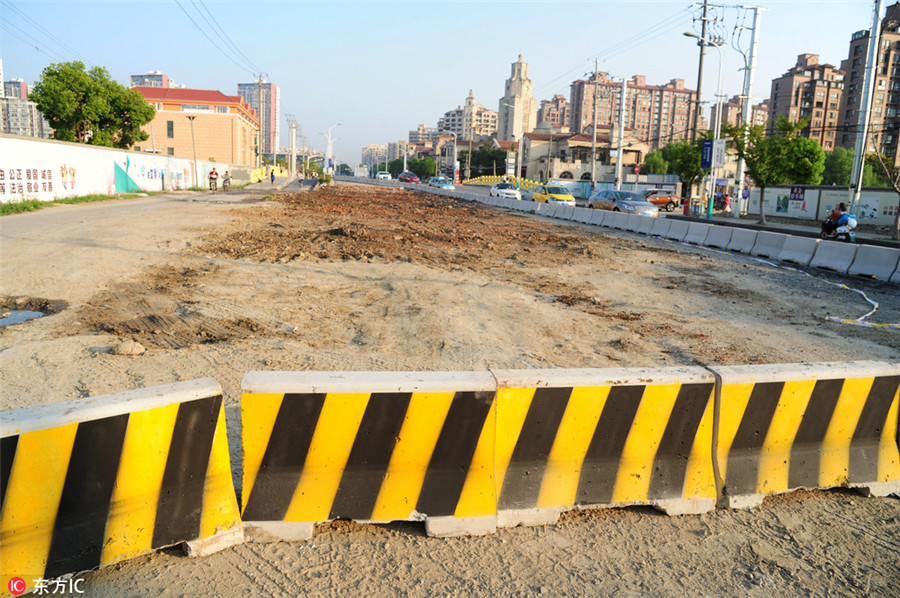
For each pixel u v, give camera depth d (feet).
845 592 10.86
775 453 13.96
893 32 348.79
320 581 10.55
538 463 12.67
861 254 50.39
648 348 26.16
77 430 9.93
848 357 25.40
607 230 87.40
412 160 516.32
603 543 12.17
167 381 19.49
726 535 12.64
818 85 408.46
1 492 9.39
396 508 12.08
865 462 14.65
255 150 335.47
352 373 12.18
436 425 12.07
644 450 13.12
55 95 146.92
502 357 23.84
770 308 35.65
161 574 10.55
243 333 26.05
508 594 10.43
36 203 78.28
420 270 43.80
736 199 139.23
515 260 51.70
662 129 535.19
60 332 24.67
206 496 11.25
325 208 105.29
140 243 48.39
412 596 10.23
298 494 11.78
